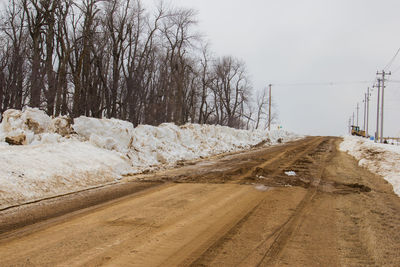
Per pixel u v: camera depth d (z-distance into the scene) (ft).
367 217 23.70
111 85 109.70
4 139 40.52
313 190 33.81
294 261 15.40
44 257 15.17
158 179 38.96
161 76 127.34
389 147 69.21
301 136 205.36
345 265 15.05
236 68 187.93
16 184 27.73
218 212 23.98
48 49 81.25
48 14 78.13
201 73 158.81
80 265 14.34
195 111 170.09
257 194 30.89
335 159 66.33
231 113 192.34
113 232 18.99
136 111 107.65
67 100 93.76
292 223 21.65
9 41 90.12
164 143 64.34
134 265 14.49
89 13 76.64
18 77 76.13
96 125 50.55
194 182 37.14
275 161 59.52
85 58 89.04
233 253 16.21
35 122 46.85
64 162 35.99
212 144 83.25
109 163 42.09
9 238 17.79
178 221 21.43
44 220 21.31
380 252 16.67
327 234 19.49
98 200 27.43
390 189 36.83
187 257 15.55
